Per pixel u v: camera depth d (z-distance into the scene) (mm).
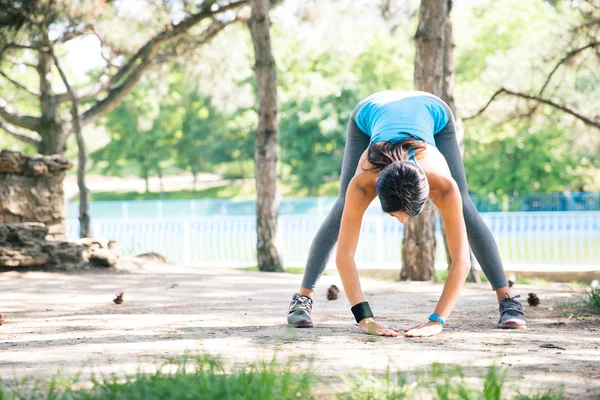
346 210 4613
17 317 6270
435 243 12516
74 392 3000
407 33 18969
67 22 18438
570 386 3252
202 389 2924
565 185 40719
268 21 14984
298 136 49531
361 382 3111
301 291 5340
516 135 37844
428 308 7113
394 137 4477
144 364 3693
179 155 58406
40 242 11984
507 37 47188
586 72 16328
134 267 13117
